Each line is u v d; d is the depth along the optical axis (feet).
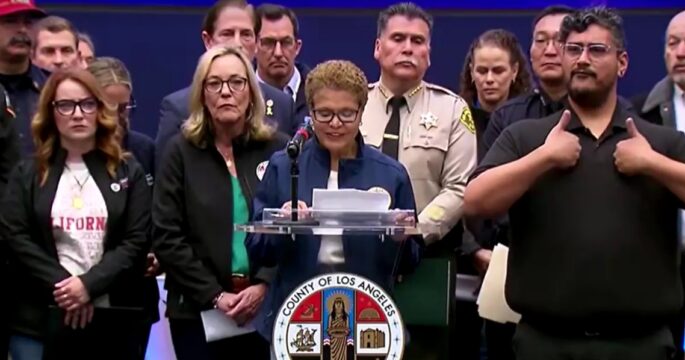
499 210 10.07
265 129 12.56
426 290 11.41
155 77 20.95
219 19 15.52
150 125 20.98
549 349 10.28
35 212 12.25
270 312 10.32
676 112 13.51
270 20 16.89
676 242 10.30
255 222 9.67
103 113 12.57
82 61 17.19
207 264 12.09
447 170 13.26
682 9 20.57
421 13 13.57
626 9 20.66
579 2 20.57
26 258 12.15
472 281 14.34
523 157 10.21
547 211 10.16
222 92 12.16
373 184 10.47
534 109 13.94
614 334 10.19
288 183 10.53
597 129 10.30
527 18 20.97
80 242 12.28
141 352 12.55
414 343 11.74
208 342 12.05
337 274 9.06
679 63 13.21
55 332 11.89
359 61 21.22
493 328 14.56
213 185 12.19
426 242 12.69
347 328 9.05
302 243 9.60
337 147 10.42
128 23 20.92
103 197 12.42
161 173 12.30
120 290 12.55
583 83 10.24
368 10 21.17
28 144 14.37
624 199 10.03
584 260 10.00
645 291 9.98
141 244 12.50
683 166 9.80
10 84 14.55
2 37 14.37
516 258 10.44
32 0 15.80
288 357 9.03
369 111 13.56
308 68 18.13
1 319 12.63
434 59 21.18
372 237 9.59
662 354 10.21
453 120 13.42
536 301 10.18
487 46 16.24
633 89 20.68
